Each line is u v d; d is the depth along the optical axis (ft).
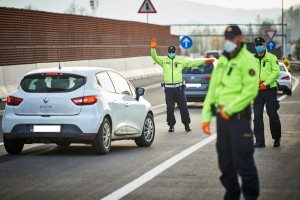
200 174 79.05
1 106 178.70
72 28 292.20
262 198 64.95
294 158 92.27
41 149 106.11
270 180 74.79
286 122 145.28
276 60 104.17
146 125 110.52
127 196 66.08
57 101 95.81
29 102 96.58
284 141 112.37
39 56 248.93
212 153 97.66
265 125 140.46
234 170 59.41
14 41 231.71
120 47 363.56
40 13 257.14
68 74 97.71
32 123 96.17
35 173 81.00
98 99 96.89
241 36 58.39
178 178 76.33
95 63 287.69
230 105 57.21
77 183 73.56
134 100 108.37
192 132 129.49
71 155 97.86
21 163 89.66
